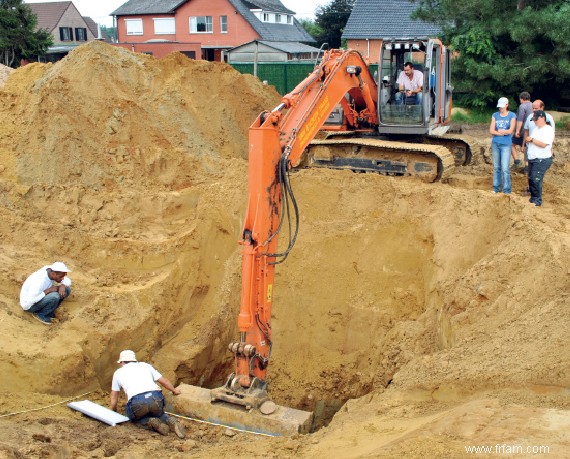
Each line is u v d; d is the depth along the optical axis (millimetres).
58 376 8578
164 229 12367
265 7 49562
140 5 47344
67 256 11078
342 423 7543
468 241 10617
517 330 7914
